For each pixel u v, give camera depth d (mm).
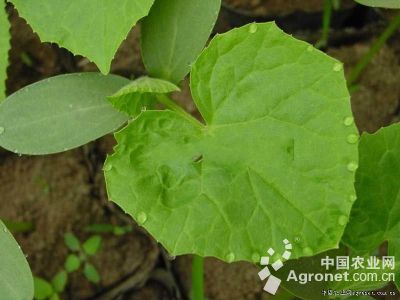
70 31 163
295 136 149
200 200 151
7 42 178
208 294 278
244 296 276
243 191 150
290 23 294
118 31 158
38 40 287
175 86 172
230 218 149
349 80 277
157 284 281
